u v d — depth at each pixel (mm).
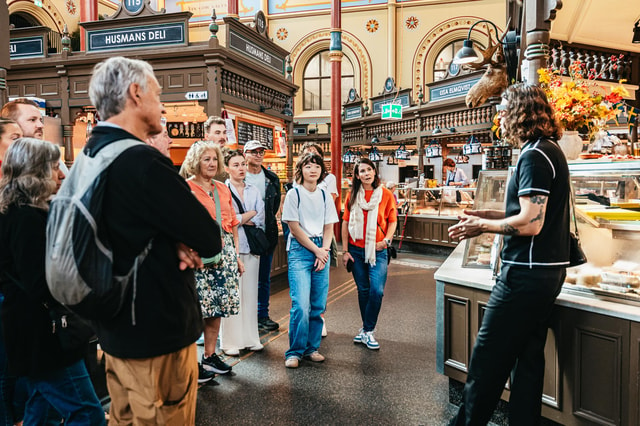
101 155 1453
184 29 6203
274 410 2959
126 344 1475
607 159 2916
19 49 7000
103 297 1413
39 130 2633
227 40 6391
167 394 1544
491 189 3164
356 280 4156
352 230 4094
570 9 5234
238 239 3918
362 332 4199
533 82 3551
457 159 12414
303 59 18812
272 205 4664
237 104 6617
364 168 4012
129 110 1534
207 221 1555
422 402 3074
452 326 3006
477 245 3215
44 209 1886
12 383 2168
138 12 6305
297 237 3645
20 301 1869
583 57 6332
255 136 7164
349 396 3160
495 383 2248
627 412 2197
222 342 3918
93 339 2902
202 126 7051
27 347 1876
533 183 2031
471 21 17359
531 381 2262
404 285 6645
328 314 5176
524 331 2164
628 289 2297
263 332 4562
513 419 2305
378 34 18031
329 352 3998
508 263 2182
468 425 2322
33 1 14461
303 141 17297
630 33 5891
